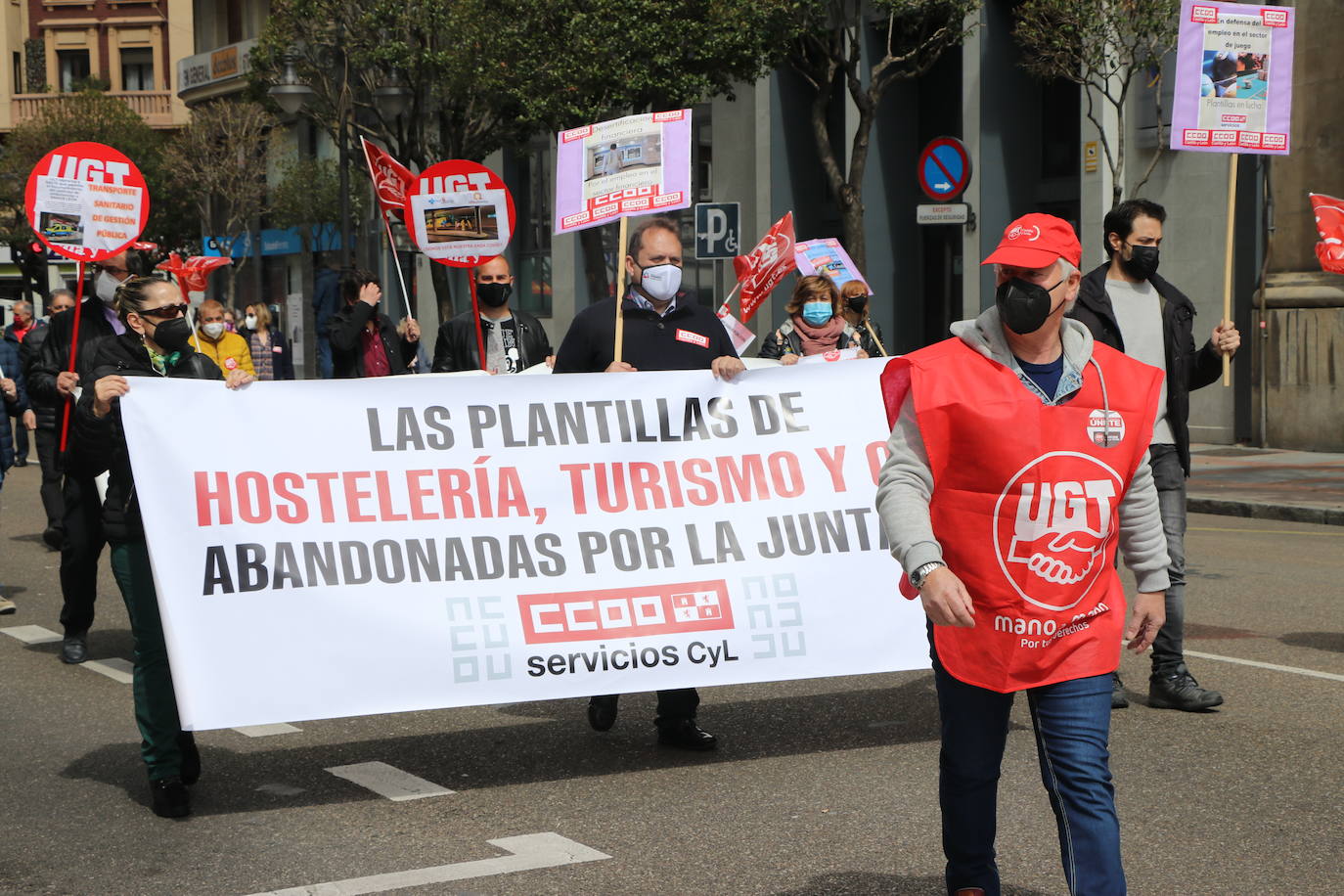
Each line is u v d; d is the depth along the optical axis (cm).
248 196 4075
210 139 4150
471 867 461
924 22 2153
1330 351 1911
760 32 2025
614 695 632
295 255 4288
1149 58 1797
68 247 853
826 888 438
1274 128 727
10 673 773
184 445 530
